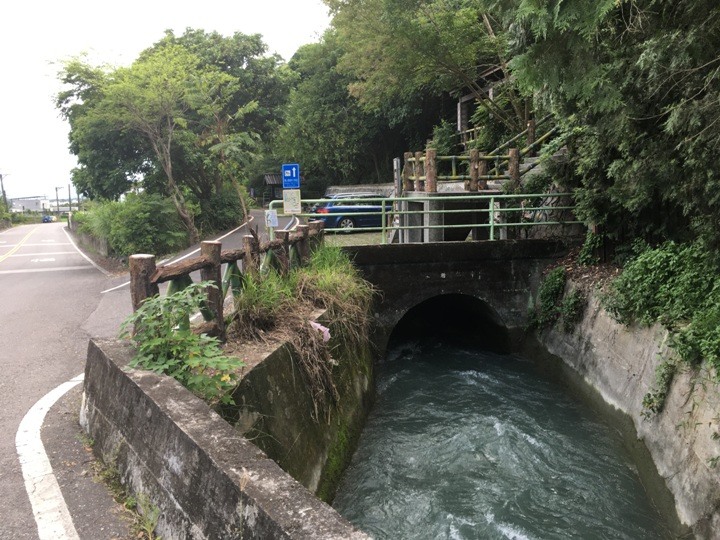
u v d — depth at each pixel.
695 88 5.17
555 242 9.91
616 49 5.36
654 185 6.67
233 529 2.18
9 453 3.49
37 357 6.02
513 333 10.12
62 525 2.71
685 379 5.33
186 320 3.96
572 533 4.79
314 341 5.30
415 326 12.41
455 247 9.80
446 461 6.03
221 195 26.20
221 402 3.48
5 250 24.50
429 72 16.05
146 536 2.64
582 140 8.50
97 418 3.63
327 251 8.43
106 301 9.84
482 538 4.70
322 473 4.89
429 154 10.92
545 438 6.63
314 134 30.09
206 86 19.80
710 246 5.94
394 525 4.86
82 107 19.77
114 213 19.89
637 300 6.63
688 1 4.55
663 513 5.05
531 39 4.52
